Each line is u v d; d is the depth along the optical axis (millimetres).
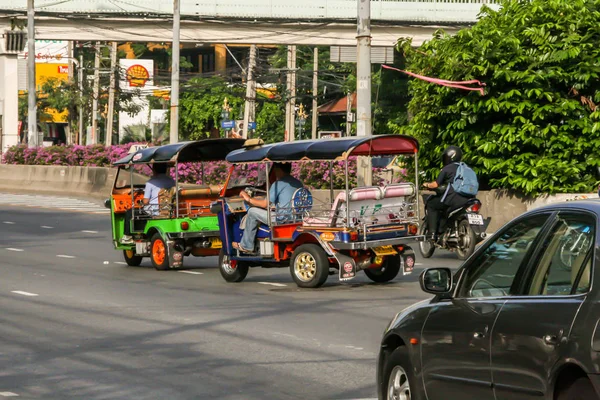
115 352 12359
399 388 8422
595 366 6156
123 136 111000
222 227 19078
